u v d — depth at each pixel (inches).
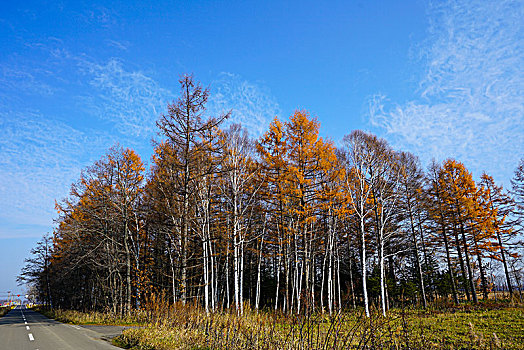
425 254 1182.9
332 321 310.7
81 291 1373.0
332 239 901.8
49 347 428.5
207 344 391.5
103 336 534.9
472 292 1032.8
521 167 1115.9
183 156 706.2
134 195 967.6
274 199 836.0
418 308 938.7
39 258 1633.9
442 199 1134.4
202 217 748.0
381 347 308.3
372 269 1242.0
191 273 935.0
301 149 807.7
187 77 722.2
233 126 815.7
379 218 916.6
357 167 861.8
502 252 1138.0
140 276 930.1
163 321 516.7
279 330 374.9
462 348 437.1
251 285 1160.2
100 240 956.0
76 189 941.8
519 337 491.8
